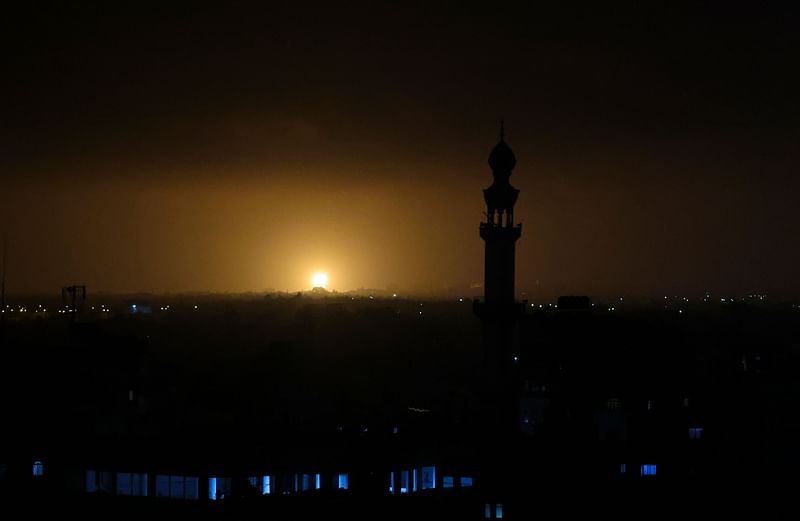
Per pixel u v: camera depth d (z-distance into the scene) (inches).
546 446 6417.3
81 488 6368.1
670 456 7057.1
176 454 6274.6
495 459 6318.9
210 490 6112.2
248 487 6067.9
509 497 6053.2
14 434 6909.5
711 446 7436.0
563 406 7637.8
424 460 6545.3
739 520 6033.5
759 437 7613.2
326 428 7170.3
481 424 7509.8
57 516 6018.7
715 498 6269.7
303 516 5880.9
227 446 6382.9
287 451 6382.9
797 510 6161.4
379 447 6545.3
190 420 7662.4
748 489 6417.3
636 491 6230.3
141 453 6358.3
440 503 6151.6
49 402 7839.6
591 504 6043.3
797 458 7337.6
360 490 6240.2
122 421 7396.7
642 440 7229.3
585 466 6284.5
